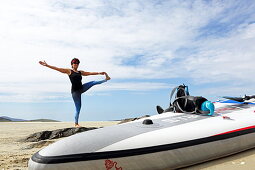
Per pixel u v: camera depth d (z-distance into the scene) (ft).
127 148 10.43
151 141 10.95
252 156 12.68
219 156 12.26
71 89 28.63
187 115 14.74
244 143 13.01
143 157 10.49
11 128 41.04
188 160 11.30
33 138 26.55
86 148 10.19
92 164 9.90
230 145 12.47
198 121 13.34
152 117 14.69
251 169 10.89
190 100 15.55
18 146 22.97
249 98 18.90
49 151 10.24
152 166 10.62
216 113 15.12
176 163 11.05
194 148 11.46
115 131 11.69
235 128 13.07
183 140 11.43
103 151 10.16
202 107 14.71
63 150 10.09
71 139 10.94
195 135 11.85
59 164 9.72
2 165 15.16
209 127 12.63
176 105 15.84
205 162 12.18
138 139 10.91
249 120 14.02
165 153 10.85
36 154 10.63
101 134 11.29
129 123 13.21
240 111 15.65
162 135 11.40
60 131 28.02
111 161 10.07
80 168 9.80
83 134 11.47
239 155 12.98
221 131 12.55
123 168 10.22
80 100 28.94
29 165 10.29
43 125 47.03
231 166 11.43
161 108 17.95
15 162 15.97
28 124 52.11
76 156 9.89
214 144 11.97
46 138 26.91
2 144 24.13
